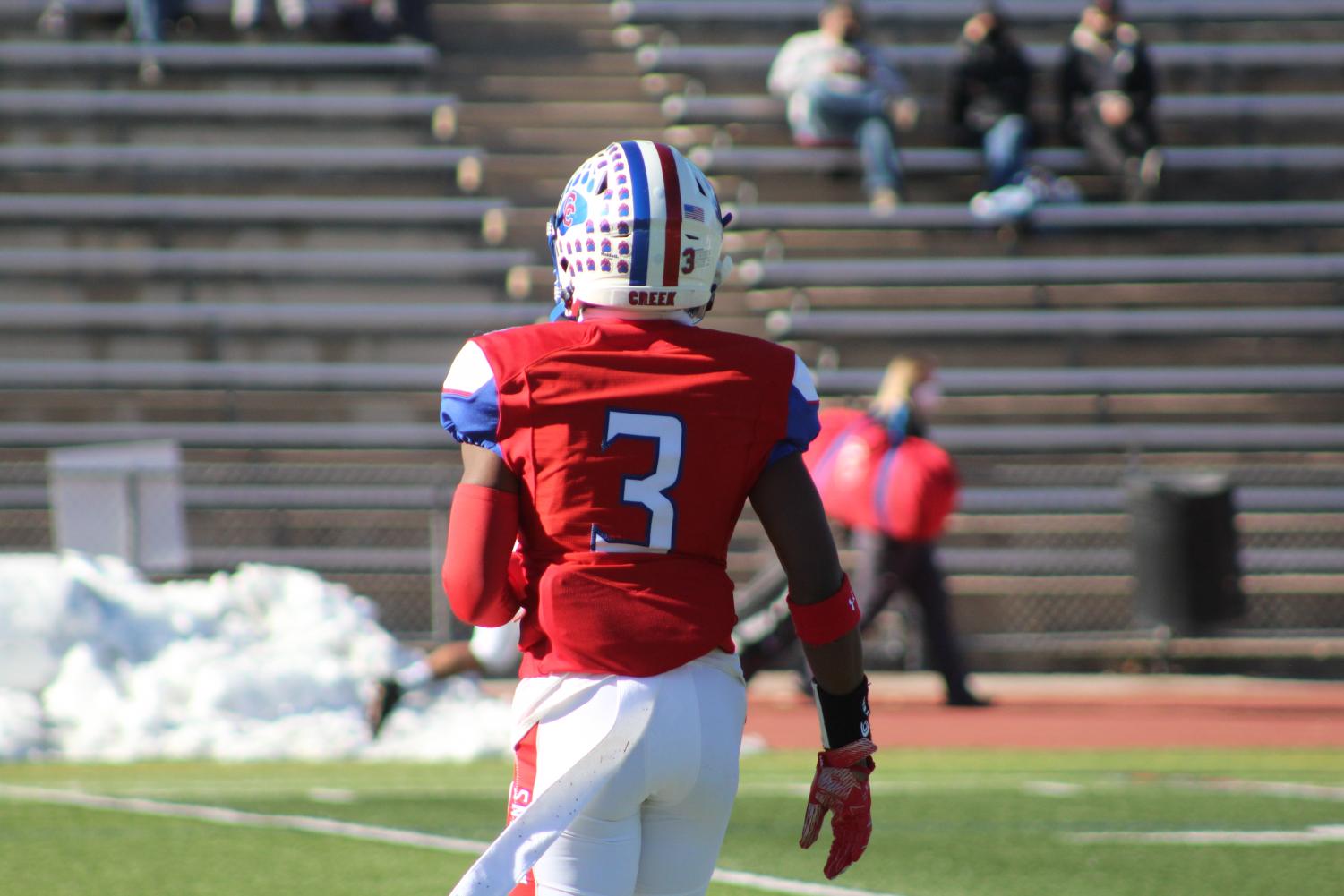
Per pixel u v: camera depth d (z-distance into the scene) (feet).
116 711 104.53
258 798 86.17
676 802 30.32
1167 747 114.62
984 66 201.36
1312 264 191.01
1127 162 203.10
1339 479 164.76
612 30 231.50
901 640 151.94
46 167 199.00
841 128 200.64
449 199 201.57
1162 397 180.14
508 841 28.25
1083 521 166.91
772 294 186.91
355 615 117.50
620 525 29.94
